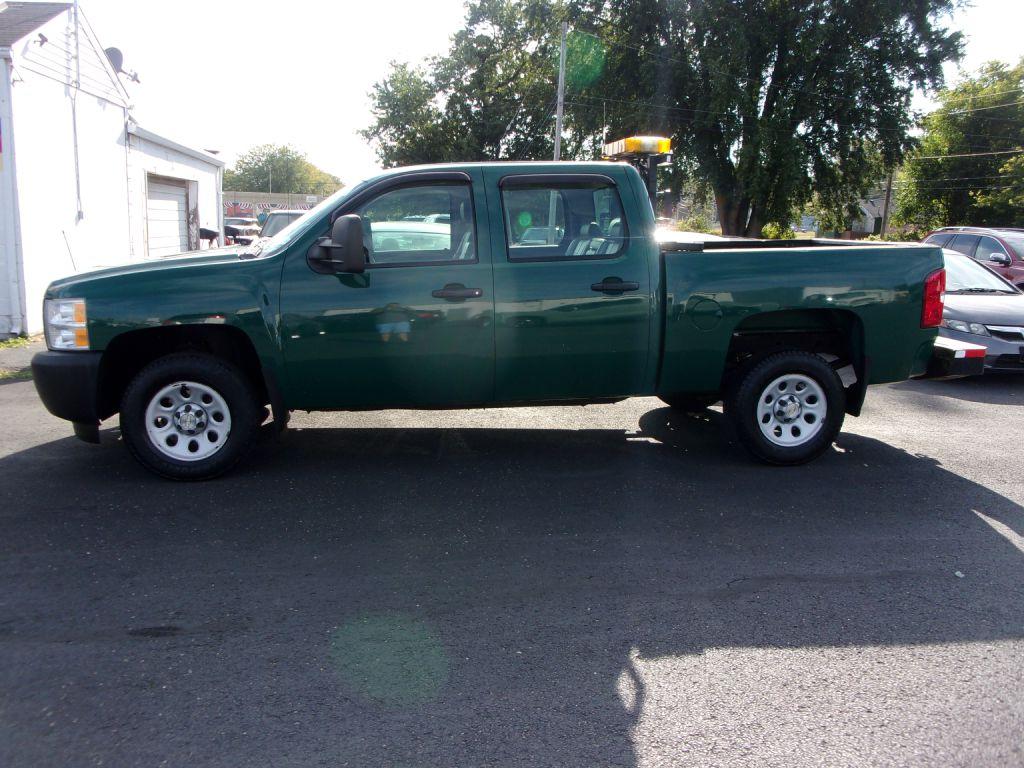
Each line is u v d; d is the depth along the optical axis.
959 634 3.41
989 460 6.00
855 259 5.55
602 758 2.59
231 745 2.62
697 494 5.14
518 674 3.07
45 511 4.65
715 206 41.53
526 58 49.81
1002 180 49.38
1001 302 9.27
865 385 5.70
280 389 5.20
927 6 32.75
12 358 9.60
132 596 3.64
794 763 2.57
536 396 5.44
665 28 35.03
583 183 5.32
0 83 10.46
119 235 14.19
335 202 5.19
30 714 2.76
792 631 3.42
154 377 5.07
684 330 5.40
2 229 10.77
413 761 2.56
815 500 5.06
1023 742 2.69
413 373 5.25
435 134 51.12
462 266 5.18
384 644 3.27
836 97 33.50
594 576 3.93
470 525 4.56
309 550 4.18
